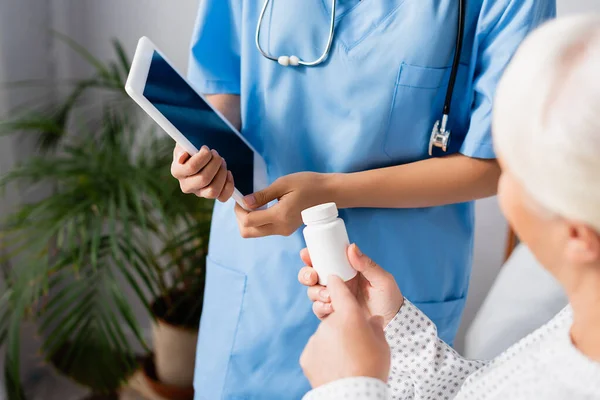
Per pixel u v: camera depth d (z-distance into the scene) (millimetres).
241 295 1094
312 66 981
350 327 533
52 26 1923
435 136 967
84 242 1494
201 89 1151
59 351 2016
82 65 1979
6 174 1611
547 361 522
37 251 1485
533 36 423
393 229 1020
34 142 1906
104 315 1551
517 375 549
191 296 1791
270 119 1039
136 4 1893
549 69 392
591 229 402
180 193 1640
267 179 1067
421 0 914
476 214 1786
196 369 1206
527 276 1469
